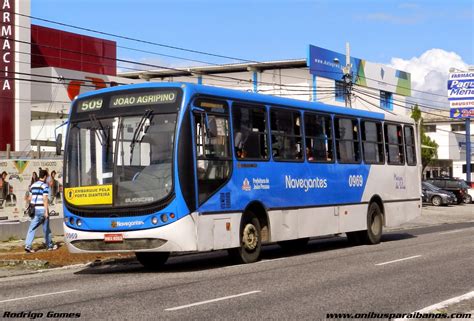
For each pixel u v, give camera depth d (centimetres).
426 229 2902
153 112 1398
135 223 1366
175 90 1397
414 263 1531
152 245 1359
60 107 5016
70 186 1445
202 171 1411
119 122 1421
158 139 1381
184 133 1375
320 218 1800
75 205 1430
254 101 1596
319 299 1048
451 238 2297
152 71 6475
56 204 2417
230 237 1484
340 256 1716
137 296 1087
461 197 5403
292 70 5838
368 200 2034
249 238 1555
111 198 1390
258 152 1592
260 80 5994
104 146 1422
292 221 1692
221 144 1476
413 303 1016
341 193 1900
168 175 1359
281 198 1655
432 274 1341
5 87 4422
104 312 945
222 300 1038
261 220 1608
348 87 4325
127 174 1388
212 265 1566
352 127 1983
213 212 1432
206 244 1407
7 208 2248
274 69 5934
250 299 1048
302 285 1195
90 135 1445
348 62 4228
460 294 1099
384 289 1149
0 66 4403
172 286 1198
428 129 8481
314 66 5097
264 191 1597
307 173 1761
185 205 1360
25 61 4522
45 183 1956
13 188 2269
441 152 7981
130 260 1762
